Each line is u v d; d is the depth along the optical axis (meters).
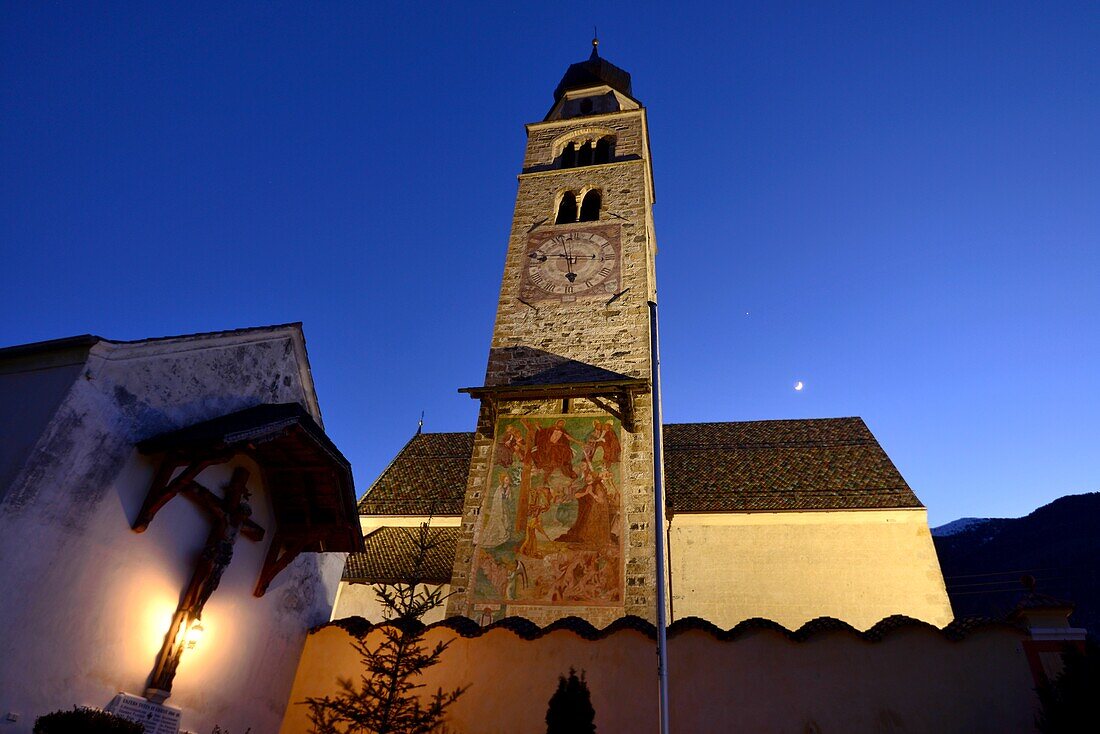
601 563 19.42
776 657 11.90
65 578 9.55
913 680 11.29
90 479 10.05
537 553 19.91
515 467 21.69
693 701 11.76
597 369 24.00
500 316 26.39
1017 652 11.20
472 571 19.88
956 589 46.72
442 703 12.50
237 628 12.55
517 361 24.84
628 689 12.07
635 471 20.98
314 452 12.89
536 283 27.22
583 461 21.48
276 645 13.41
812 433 31.45
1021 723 10.64
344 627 14.10
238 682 12.39
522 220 30.00
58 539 9.50
